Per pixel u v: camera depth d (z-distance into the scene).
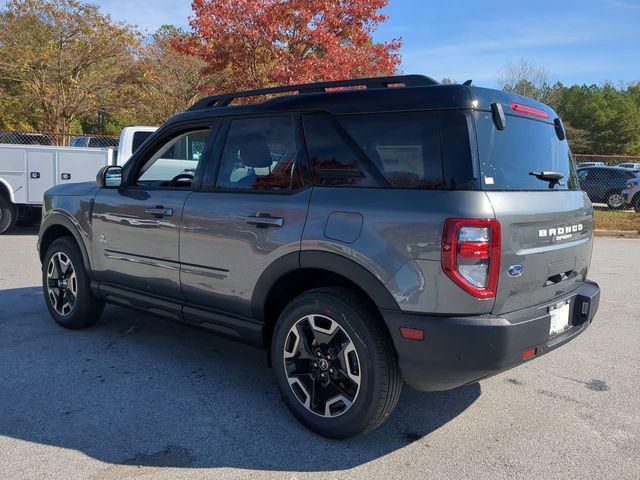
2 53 21.00
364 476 2.88
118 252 4.51
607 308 6.32
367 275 2.98
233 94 4.03
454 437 3.30
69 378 4.07
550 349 3.13
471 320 2.76
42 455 3.02
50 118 22.45
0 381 3.99
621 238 13.04
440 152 2.91
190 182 4.21
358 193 3.12
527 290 3.02
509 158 3.10
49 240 5.38
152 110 24.11
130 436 3.24
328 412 3.22
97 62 22.64
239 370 4.29
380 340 3.02
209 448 3.13
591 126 74.50
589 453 3.13
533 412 3.65
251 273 3.54
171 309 4.14
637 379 4.22
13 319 5.50
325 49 14.14
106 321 5.50
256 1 13.37
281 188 3.49
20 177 10.47
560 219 3.28
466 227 2.74
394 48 14.90
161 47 23.59
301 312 3.28
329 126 3.34
